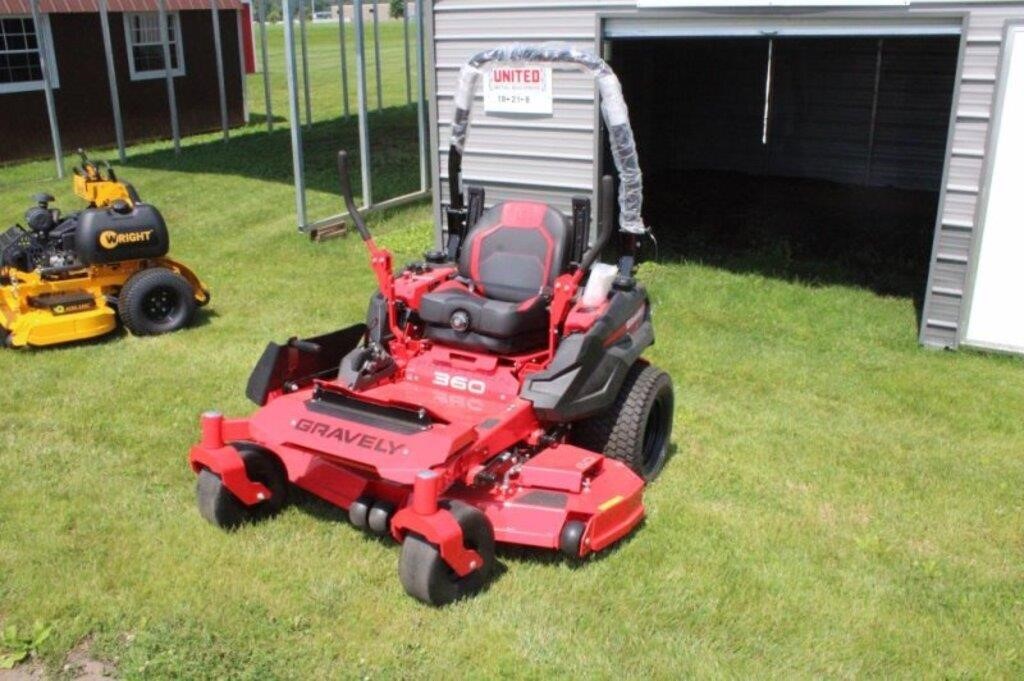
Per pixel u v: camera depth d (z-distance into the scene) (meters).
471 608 4.54
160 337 8.34
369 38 46.34
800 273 10.62
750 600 4.67
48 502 5.50
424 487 4.34
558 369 5.14
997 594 4.77
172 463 5.99
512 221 5.81
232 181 14.69
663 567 4.92
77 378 7.41
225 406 6.89
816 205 14.62
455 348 5.55
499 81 10.19
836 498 5.72
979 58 7.81
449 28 10.31
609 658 4.23
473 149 10.60
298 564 4.89
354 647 4.27
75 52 17.59
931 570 4.94
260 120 21.67
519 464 5.07
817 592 4.75
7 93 16.59
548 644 4.30
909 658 4.29
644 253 11.32
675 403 7.10
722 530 5.31
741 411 6.98
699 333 8.60
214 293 9.66
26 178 15.34
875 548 5.16
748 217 13.67
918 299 9.70
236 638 4.31
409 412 4.78
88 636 4.40
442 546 4.33
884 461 6.21
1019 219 7.87
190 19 19.61
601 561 4.95
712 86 17.06
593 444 5.67
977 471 6.09
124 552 4.98
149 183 14.55
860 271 10.77
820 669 4.20
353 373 5.41
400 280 5.79
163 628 4.35
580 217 5.82
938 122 15.51
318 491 5.13
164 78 19.28
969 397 7.27
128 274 8.44
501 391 5.30
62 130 17.62
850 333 8.70
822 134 16.48
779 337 8.56
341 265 10.72
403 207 13.35
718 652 4.29
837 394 7.31
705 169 17.64
